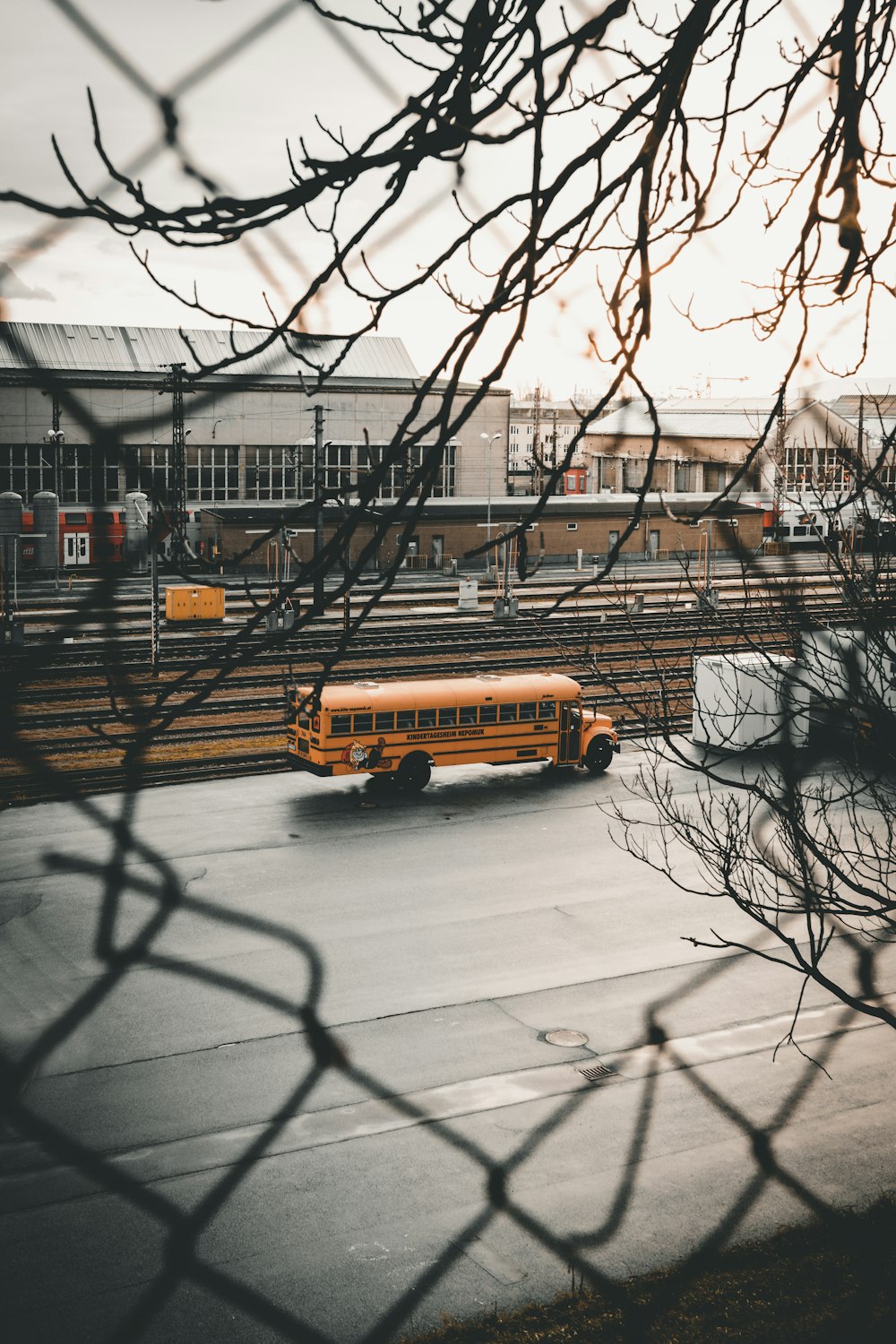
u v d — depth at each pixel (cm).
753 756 2694
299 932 1756
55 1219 1052
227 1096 1284
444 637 4103
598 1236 1052
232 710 3139
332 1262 1006
